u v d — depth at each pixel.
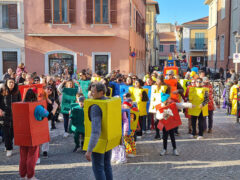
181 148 7.88
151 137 9.13
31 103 5.27
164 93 7.24
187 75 13.26
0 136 9.26
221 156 7.15
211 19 40.97
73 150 7.70
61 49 21.94
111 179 4.72
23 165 5.50
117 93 10.27
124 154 6.76
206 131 9.89
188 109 8.81
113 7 21.75
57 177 5.89
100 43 22.05
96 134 4.26
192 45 55.41
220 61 33.81
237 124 10.99
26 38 21.77
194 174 5.99
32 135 5.28
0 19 21.80
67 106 9.09
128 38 22.06
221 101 17.55
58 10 21.61
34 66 21.95
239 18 25.81
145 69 37.56
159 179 5.75
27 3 21.55
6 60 21.95
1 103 7.07
